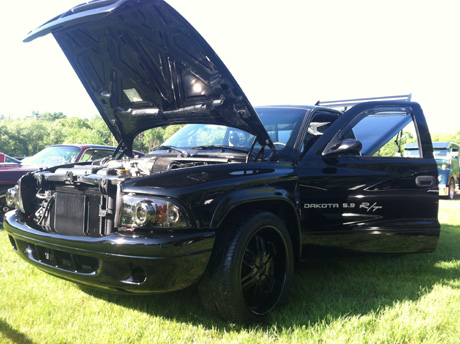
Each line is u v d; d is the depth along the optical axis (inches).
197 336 101.5
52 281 138.0
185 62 116.6
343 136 142.4
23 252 122.8
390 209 146.5
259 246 115.3
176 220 96.1
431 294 130.0
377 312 115.3
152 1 97.7
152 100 138.1
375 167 145.8
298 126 143.9
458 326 108.0
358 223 141.2
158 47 115.0
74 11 110.6
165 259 93.4
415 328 103.3
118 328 102.3
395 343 97.8
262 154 129.2
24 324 104.5
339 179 137.7
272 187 118.1
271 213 116.2
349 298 126.6
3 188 248.2
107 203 104.1
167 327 105.6
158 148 155.5
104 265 98.6
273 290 118.4
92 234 107.3
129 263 95.0
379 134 155.7
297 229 125.6
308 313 116.1
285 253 119.2
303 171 132.0
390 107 157.4
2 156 322.0
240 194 107.7
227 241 103.8
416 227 150.2
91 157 291.7
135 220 96.3
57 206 117.9
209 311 108.1
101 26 114.2
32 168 264.5
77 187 113.4
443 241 227.5
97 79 139.9
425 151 158.2
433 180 155.8
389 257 180.5
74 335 98.7
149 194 97.7
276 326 106.7
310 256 136.6
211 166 108.6
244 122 124.0
